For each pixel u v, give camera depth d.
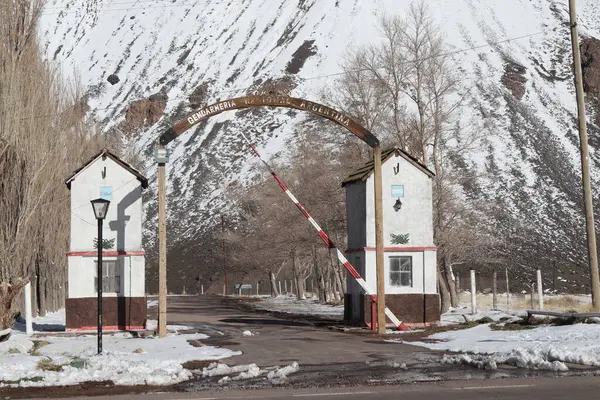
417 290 31.97
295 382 15.60
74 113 45.72
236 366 18.27
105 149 31.50
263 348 23.12
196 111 29.55
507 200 124.94
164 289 28.81
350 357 20.19
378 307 29.20
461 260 45.12
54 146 37.09
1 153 29.98
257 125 181.75
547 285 93.69
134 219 31.52
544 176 135.38
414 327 31.12
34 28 32.88
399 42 44.88
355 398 13.23
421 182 32.62
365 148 45.62
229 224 128.12
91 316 30.94
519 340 22.17
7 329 25.72
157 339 27.09
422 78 43.09
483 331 26.61
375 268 31.97
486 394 13.29
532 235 111.25
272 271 88.00
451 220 41.81
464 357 18.11
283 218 61.22
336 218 49.53
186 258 124.25
